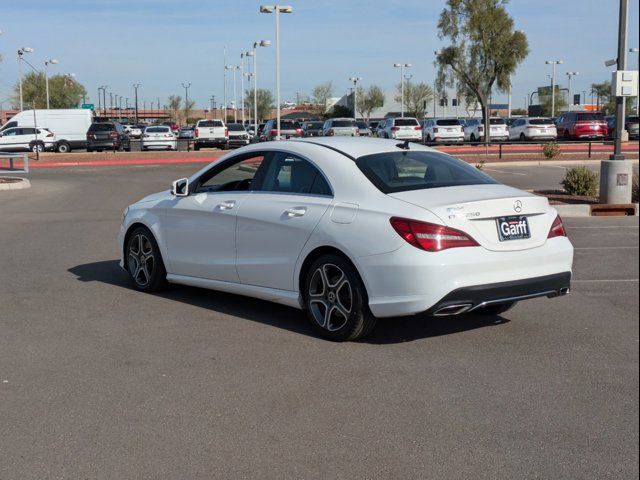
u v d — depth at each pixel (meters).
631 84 15.31
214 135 44.66
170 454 4.13
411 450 4.16
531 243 6.03
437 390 5.08
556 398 4.92
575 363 5.64
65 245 11.52
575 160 32.84
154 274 8.00
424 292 5.61
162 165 35.03
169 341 6.28
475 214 5.77
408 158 6.56
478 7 44.28
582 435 4.33
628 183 15.52
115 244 11.62
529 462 4.00
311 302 6.36
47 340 6.32
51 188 22.81
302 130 46.50
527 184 22.16
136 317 7.08
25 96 99.19
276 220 6.60
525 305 7.51
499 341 6.24
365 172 6.23
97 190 21.98
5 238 12.29
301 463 4.01
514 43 44.78
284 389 5.12
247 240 6.90
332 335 6.23
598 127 47.47
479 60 45.28
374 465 3.98
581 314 7.12
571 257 6.29
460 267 5.63
